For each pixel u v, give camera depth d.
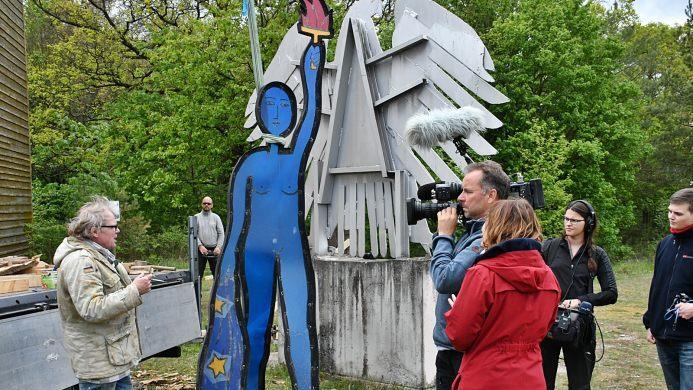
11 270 4.59
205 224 7.95
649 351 6.33
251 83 12.99
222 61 12.77
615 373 5.52
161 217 15.76
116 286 2.96
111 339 2.86
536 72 16.28
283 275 3.61
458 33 4.69
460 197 2.78
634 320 7.97
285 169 3.64
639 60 26.22
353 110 5.33
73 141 18.38
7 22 8.77
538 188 2.94
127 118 15.77
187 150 13.39
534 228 2.35
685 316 3.06
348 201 5.37
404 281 4.79
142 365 5.72
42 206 12.73
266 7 13.78
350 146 5.36
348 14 5.38
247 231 3.56
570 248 3.59
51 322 3.54
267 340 3.61
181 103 13.42
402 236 4.96
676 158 21.20
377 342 4.92
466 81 4.64
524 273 2.21
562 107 16.53
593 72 16.44
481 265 2.28
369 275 4.97
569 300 3.42
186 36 13.57
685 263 3.17
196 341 6.56
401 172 4.93
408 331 4.77
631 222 20.66
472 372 2.27
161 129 13.66
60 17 20.08
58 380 3.53
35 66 20.94
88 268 2.79
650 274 12.98
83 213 2.96
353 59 5.33
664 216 22.94
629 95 19.06
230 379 3.53
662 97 22.62
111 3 20.41
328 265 5.19
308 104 3.67
